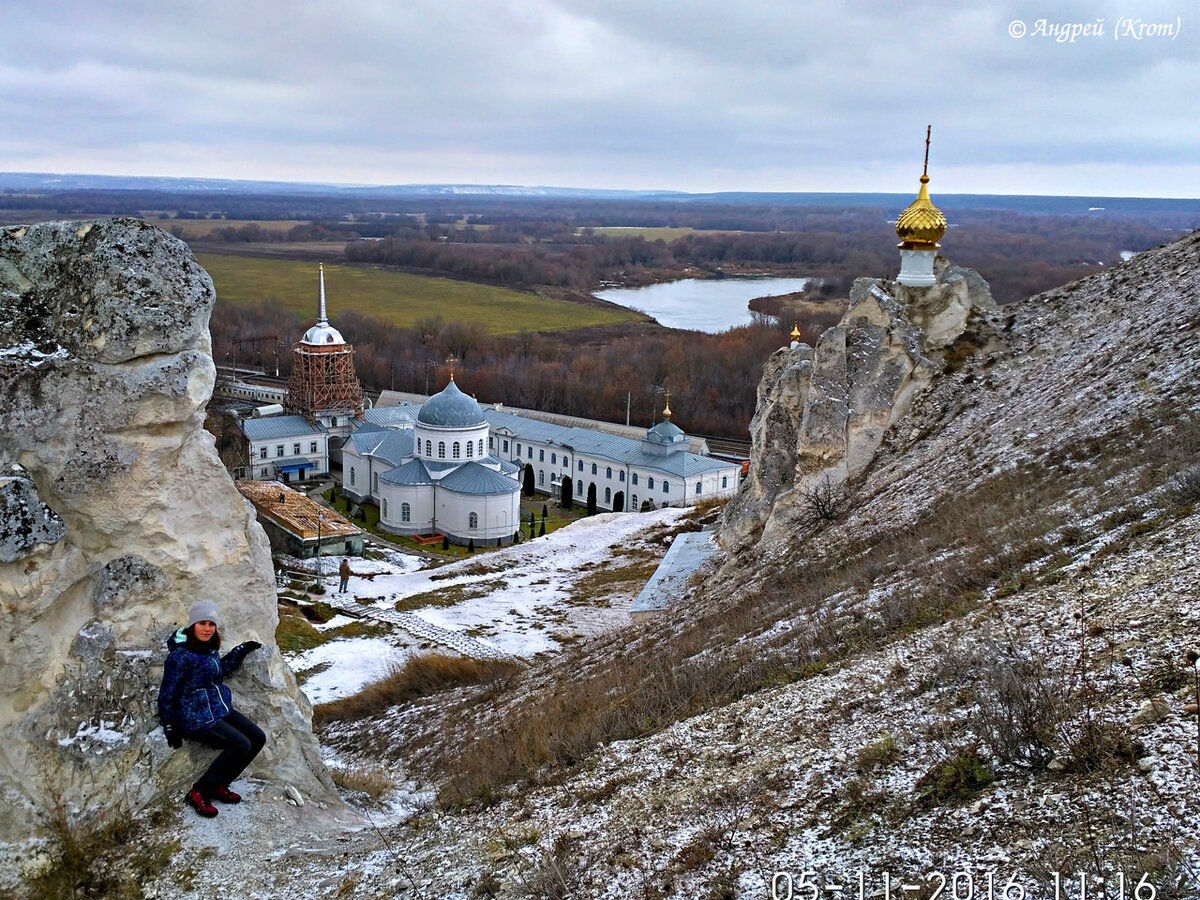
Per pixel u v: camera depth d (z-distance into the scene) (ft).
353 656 126.62
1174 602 43.68
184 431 45.24
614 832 40.68
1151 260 127.75
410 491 293.02
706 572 129.70
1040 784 33.88
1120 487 64.75
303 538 212.64
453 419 295.28
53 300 43.75
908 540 80.38
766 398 142.92
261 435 364.99
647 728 55.36
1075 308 127.65
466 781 56.39
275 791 47.39
